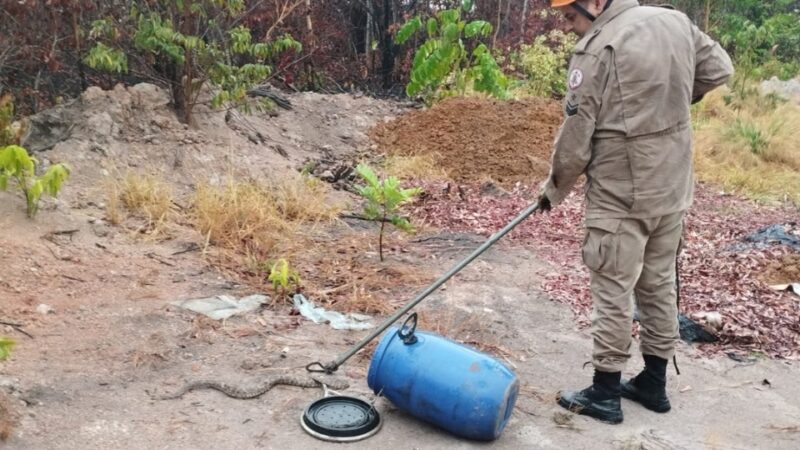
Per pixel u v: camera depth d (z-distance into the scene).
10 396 3.59
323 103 10.66
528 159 9.13
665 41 3.61
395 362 3.65
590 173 3.78
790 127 11.85
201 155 7.46
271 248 6.04
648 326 4.02
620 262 3.72
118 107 7.29
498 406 3.50
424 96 12.07
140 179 6.54
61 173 5.34
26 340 4.16
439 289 5.60
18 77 8.20
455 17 11.41
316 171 8.44
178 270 5.38
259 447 3.47
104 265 5.25
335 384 4.03
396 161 9.12
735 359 4.84
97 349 4.19
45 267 5.02
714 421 4.05
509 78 13.78
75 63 8.58
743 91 13.58
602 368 3.89
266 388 3.95
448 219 7.35
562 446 3.68
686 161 3.76
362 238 6.62
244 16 8.62
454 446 3.58
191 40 7.30
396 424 3.74
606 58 3.58
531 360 4.62
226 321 4.71
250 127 8.91
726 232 7.52
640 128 3.59
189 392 3.89
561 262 6.41
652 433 3.86
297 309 5.01
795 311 5.51
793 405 4.30
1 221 5.35
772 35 16.05
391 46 15.00
